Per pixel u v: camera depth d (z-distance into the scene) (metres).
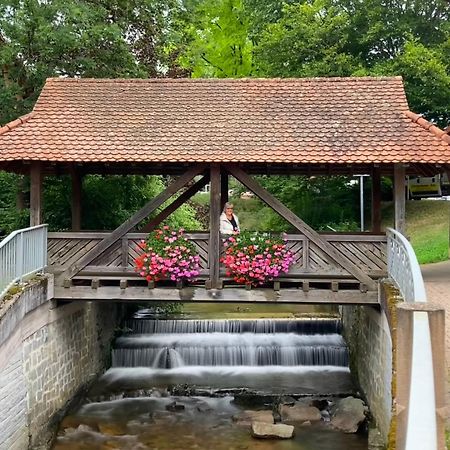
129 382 14.14
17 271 10.05
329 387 13.63
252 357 15.37
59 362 11.84
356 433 11.08
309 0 28.48
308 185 26.59
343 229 25.23
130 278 11.42
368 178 26.88
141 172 13.77
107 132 11.65
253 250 11.02
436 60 24.16
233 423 11.60
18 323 9.58
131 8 18.62
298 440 10.76
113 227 17.33
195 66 28.66
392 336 8.57
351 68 24.55
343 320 16.09
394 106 12.12
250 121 11.89
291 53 25.52
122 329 16.47
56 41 16.66
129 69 18.34
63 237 11.64
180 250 11.10
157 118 12.04
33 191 11.49
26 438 10.00
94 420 11.78
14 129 11.63
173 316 17.33
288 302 11.19
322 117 11.94
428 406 3.96
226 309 18.62
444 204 28.31
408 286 8.42
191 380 14.25
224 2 31.09
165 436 11.00
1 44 17.53
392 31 26.17
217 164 11.27
